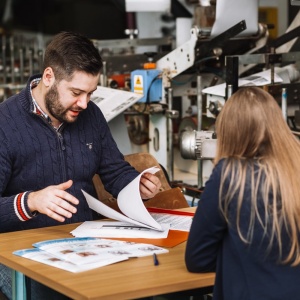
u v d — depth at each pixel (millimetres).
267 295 2125
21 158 3037
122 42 4977
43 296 2822
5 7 8625
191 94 4500
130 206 2818
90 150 3188
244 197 2152
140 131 4684
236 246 2162
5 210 2771
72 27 7711
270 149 2189
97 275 2236
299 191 2164
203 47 4129
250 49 4309
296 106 4043
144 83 4285
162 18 6832
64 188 2703
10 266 2424
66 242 2600
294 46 4324
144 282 2178
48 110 2988
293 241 2139
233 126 2213
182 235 2732
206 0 4301
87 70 2855
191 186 4184
